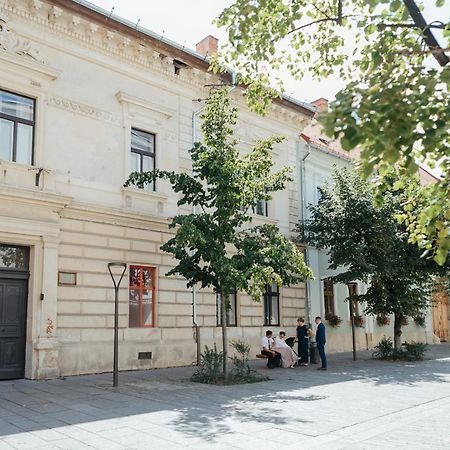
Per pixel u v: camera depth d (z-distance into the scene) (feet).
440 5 15.34
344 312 76.84
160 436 22.88
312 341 60.23
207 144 43.55
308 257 71.26
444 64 16.15
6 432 23.53
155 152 54.49
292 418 27.02
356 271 58.65
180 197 55.57
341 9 21.38
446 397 34.24
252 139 65.16
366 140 11.89
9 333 42.22
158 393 34.94
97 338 46.26
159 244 52.49
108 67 51.21
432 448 21.07
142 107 53.31
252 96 28.66
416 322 94.02
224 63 27.84
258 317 62.23
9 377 41.68
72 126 47.60
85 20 48.42
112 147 50.44
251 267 40.32
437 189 15.40
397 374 47.21
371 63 18.79
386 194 57.82
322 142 83.30
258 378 42.73
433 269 60.90
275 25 23.25
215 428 24.54
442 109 12.50
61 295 44.42
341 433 23.75
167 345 51.55
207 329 56.03
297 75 27.14
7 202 41.50
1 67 43.21
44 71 45.57
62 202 44.16
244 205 43.68
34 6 45.14
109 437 22.66
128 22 51.03
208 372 42.63
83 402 31.27
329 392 36.11
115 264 38.17
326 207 62.69
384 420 26.76
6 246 43.04
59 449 20.71
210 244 41.01
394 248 59.67
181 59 56.59
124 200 50.47
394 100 12.07
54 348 42.75
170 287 53.01
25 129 44.78
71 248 45.68
